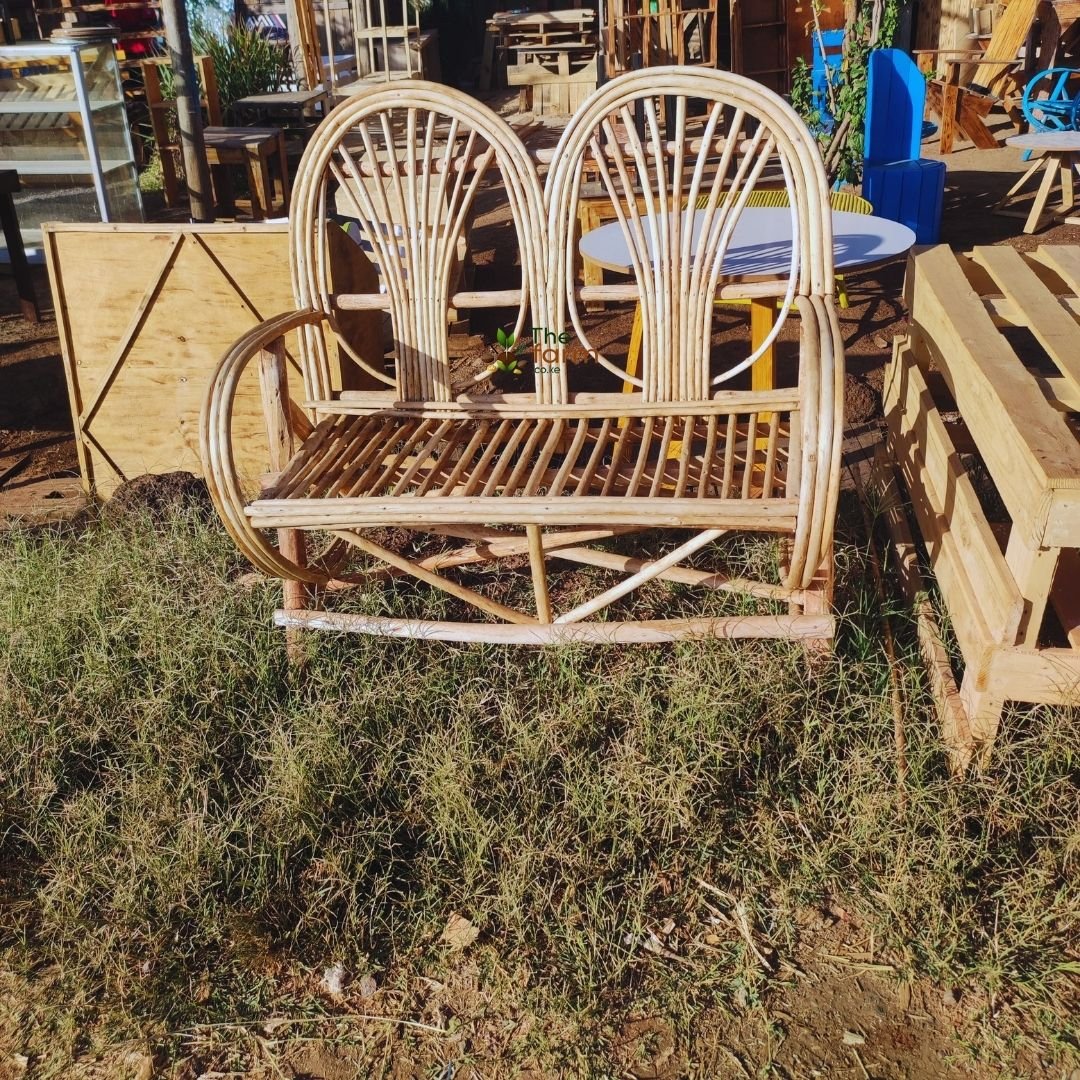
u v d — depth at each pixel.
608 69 8.64
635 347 4.03
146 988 2.16
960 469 2.70
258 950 2.23
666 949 2.21
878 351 5.00
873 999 2.10
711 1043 2.03
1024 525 2.22
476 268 6.50
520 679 2.84
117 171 7.47
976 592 2.48
